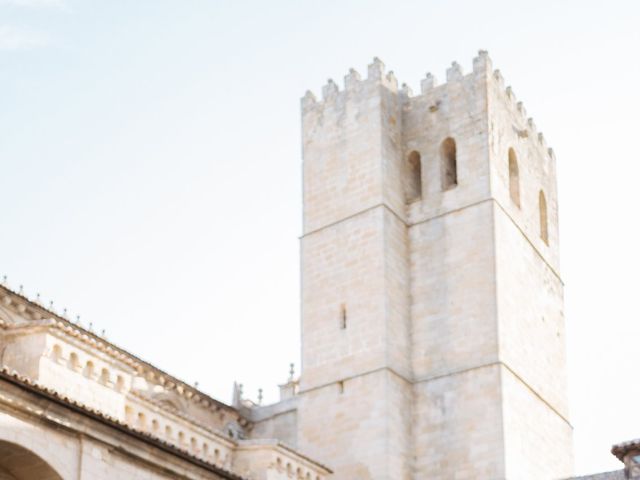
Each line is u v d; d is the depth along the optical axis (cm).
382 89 7344
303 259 7294
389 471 6494
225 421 7444
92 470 4397
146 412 5388
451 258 6994
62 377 4916
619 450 5819
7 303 6231
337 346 6938
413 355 6919
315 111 7588
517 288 7056
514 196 7388
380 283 6900
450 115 7300
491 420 6525
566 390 7388
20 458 4241
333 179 7338
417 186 7344
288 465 5853
